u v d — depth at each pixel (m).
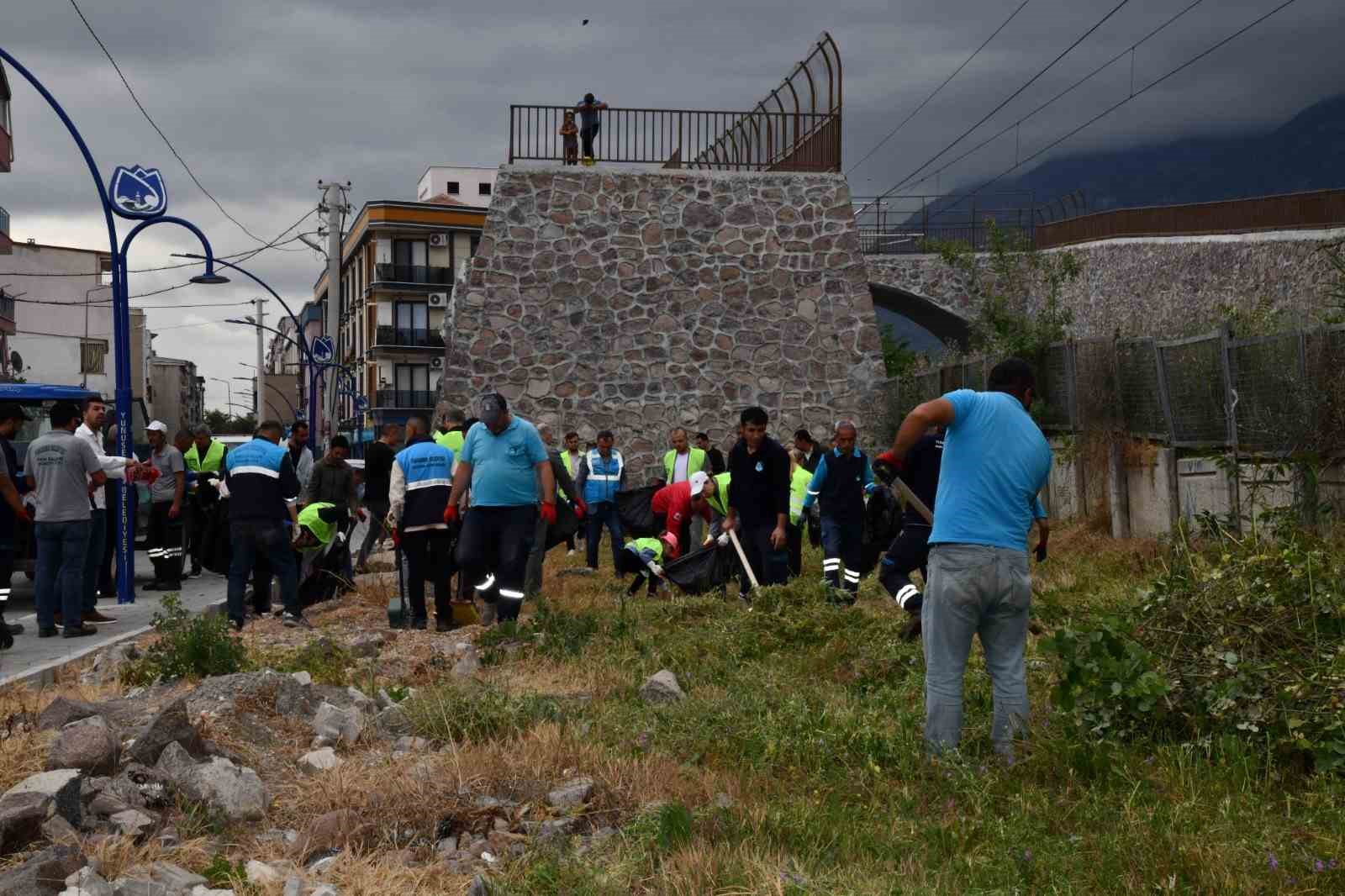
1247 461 11.98
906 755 5.54
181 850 4.54
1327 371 10.66
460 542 10.57
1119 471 14.91
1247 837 4.25
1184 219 28.45
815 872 4.20
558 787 5.27
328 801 5.11
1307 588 5.93
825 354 23.55
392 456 15.71
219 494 13.73
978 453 5.57
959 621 5.57
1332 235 22.12
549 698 6.91
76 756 5.20
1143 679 5.55
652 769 5.47
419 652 9.09
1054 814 4.70
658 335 23.23
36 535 10.80
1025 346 17.94
